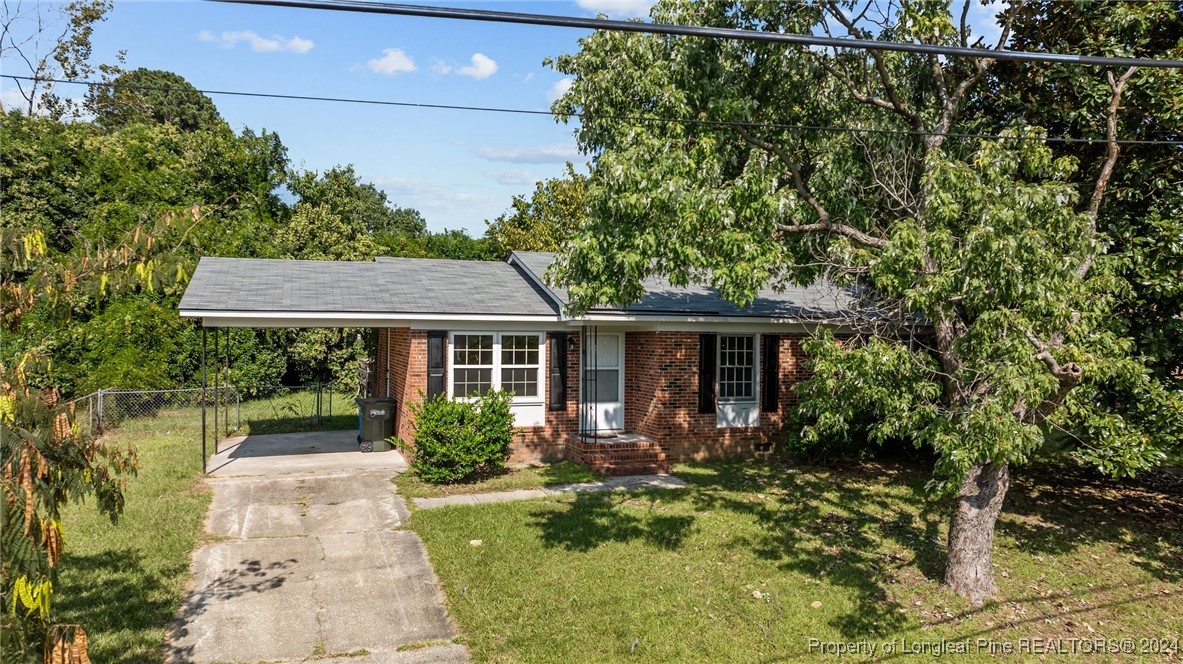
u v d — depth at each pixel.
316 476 13.34
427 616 7.60
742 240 8.26
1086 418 8.83
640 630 7.25
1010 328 6.53
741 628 7.37
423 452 13.03
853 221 10.33
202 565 8.84
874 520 11.01
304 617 7.50
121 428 18.62
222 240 25.83
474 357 14.79
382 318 13.51
